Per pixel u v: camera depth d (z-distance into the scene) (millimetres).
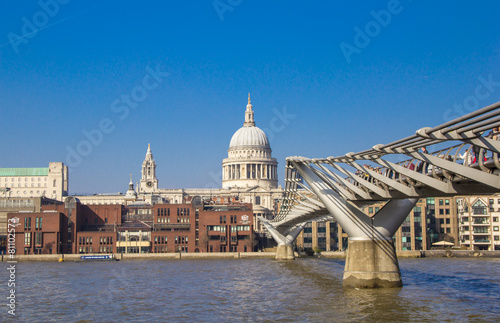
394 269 84812
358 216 84500
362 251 84562
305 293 85125
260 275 119000
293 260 177500
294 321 64062
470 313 66750
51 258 196750
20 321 67688
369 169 70938
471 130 42438
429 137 44844
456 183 57688
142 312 72250
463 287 89312
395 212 84375
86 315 70812
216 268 142250
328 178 83375
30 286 102875
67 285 104188
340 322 63062
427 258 182250
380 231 84312
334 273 120875
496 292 83062
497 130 46969
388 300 75438
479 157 49812
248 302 78312
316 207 106438
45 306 78125
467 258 181250
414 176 58438
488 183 49750
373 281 84125
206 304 77500
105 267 153125
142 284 104125
